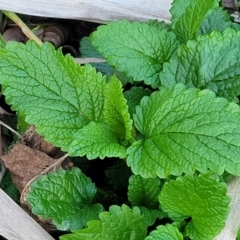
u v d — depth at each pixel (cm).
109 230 17
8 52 17
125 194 21
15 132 21
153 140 17
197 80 18
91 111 18
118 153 17
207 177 15
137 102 20
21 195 20
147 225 18
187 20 19
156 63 19
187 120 16
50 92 18
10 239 19
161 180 18
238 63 18
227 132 15
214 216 16
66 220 18
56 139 18
